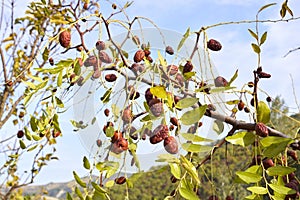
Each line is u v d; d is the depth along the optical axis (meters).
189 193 0.57
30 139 0.74
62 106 0.72
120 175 0.63
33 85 0.72
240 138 0.63
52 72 0.69
